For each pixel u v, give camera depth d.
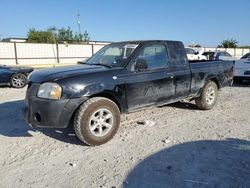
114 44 5.87
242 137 4.82
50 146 4.53
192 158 3.98
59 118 4.25
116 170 3.68
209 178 3.42
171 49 5.77
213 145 4.46
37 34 56.47
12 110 7.02
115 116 4.68
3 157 4.14
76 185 3.34
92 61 5.69
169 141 4.63
